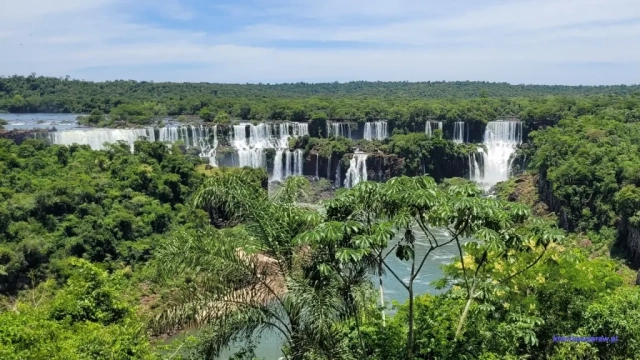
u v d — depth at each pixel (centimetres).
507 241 1457
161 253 1371
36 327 1950
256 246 1379
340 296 1372
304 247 1393
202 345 1370
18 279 4641
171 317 1318
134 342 1873
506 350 1662
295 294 1292
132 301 3991
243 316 1352
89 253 5103
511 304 1950
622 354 1767
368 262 1406
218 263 1334
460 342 1656
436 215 1352
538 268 2025
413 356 1595
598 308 1798
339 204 1346
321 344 1304
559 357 1745
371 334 1645
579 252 2330
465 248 1875
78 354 1733
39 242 4834
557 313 2006
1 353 1630
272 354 2583
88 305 2284
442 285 2241
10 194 5359
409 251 1352
